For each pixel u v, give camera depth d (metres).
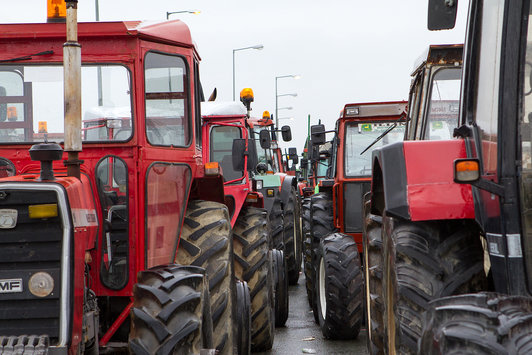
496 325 2.90
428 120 7.18
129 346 4.21
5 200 3.95
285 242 14.37
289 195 14.42
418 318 3.86
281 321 10.12
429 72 7.18
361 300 8.82
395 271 4.01
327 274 8.88
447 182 3.98
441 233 4.07
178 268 4.64
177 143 5.77
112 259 5.27
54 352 3.86
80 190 4.24
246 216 8.33
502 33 3.63
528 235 3.55
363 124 11.20
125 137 5.30
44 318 3.93
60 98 5.38
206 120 11.30
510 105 3.60
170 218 5.62
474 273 3.91
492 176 3.71
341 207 10.98
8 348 3.83
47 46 5.38
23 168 5.33
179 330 4.20
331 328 8.92
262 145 14.09
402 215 3.97
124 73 5.36
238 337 6.96
